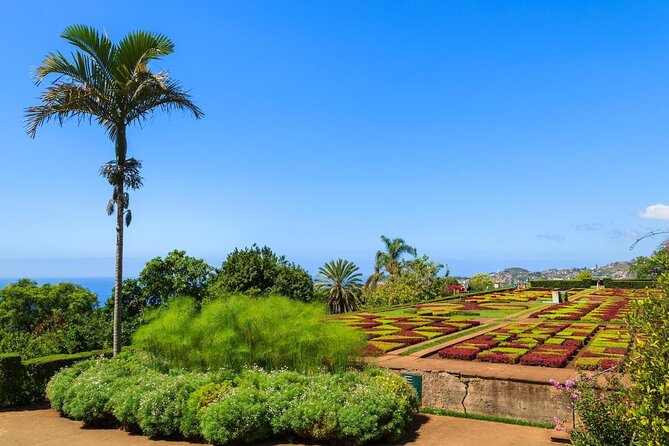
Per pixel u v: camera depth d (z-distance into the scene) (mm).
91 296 38375
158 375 9953
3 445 8180
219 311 10633
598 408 6797
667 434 4633
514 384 10742
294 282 24422
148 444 8234
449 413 10797
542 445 8203
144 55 12391
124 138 12680
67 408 9602
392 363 13469
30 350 14359
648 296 5391
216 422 7930
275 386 8938
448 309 32594
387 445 8156
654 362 4902
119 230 12453
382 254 58656
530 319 26031
